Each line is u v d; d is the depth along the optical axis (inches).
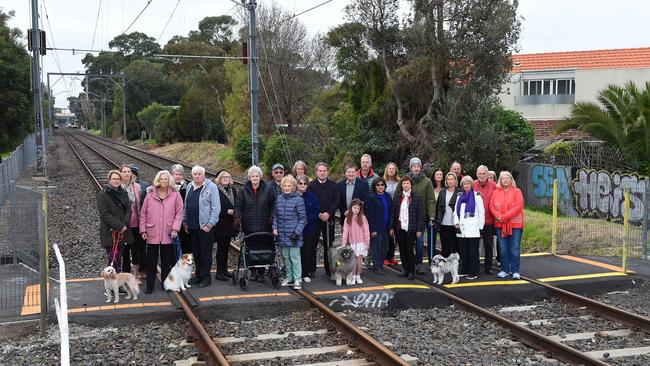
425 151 929.5
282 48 1589.6
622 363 297.1
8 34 1547.7
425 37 928.9
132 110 3703.3
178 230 403.5
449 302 403.2
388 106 999.0
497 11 882.8
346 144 1067.3
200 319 367.9
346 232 426.3
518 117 1069.8
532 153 1028.5
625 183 701.3
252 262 409.4
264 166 1311.5
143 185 442.9
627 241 486.3
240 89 1622.8
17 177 1263.5
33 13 1328.7
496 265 495.8
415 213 436.1
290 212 408.5
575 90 1423.5
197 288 414.0
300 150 1261.1
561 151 917.2
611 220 708.0
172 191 404.8
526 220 666.8
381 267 458.0
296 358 305.1
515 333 341.7
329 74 1692.9
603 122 844.0
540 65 1512.1
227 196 433.4
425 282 437.4
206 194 408.8
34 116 1480.1
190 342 326.6
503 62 900.0
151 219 398.0
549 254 536.1
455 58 907.4
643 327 348.8
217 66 2517.2
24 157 1588.3
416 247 467.8
